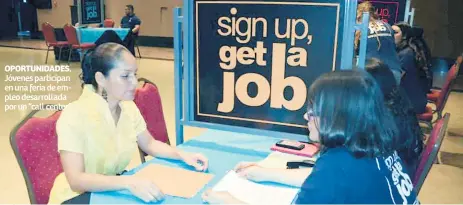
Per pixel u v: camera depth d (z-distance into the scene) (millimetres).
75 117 1435
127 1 11820
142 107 2139
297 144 1794
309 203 977
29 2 12953
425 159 1560
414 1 7848
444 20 7742
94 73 1460
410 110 1556
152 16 11711
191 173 1498
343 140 986
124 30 8266
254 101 1781
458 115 5066
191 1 1776
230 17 1730
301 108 1703
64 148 1403
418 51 3826
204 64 1832
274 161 1643
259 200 1289
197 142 1887
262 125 1789
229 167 1572
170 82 6715
